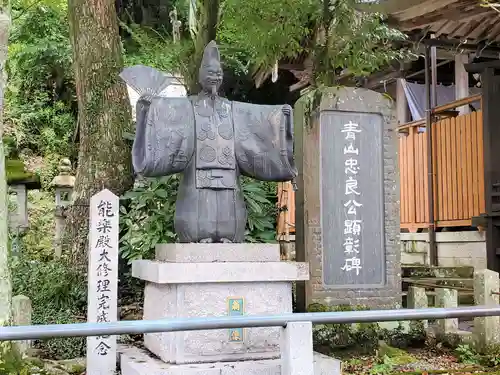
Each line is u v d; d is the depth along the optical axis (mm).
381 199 8117
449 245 11578
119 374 5727
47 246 11641
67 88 15727
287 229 9484
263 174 5754
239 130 5715
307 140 7902
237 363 5188
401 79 13961
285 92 15594
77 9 9125
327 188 7914
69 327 2746
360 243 7953
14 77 15414
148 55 11820
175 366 5074
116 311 5621
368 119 8180
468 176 11266
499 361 6391
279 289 5535
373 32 8445
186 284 5223
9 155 10359
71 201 8977
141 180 8445
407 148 12984
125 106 9109
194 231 5504
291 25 8328
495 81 10391
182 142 5512
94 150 8867
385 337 7188
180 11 14414
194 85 8688
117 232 5676
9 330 2635
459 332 7062
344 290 7820
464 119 11445
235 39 10750
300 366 3562
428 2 8820
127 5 16297
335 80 9320
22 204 9484
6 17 4410
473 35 10273
